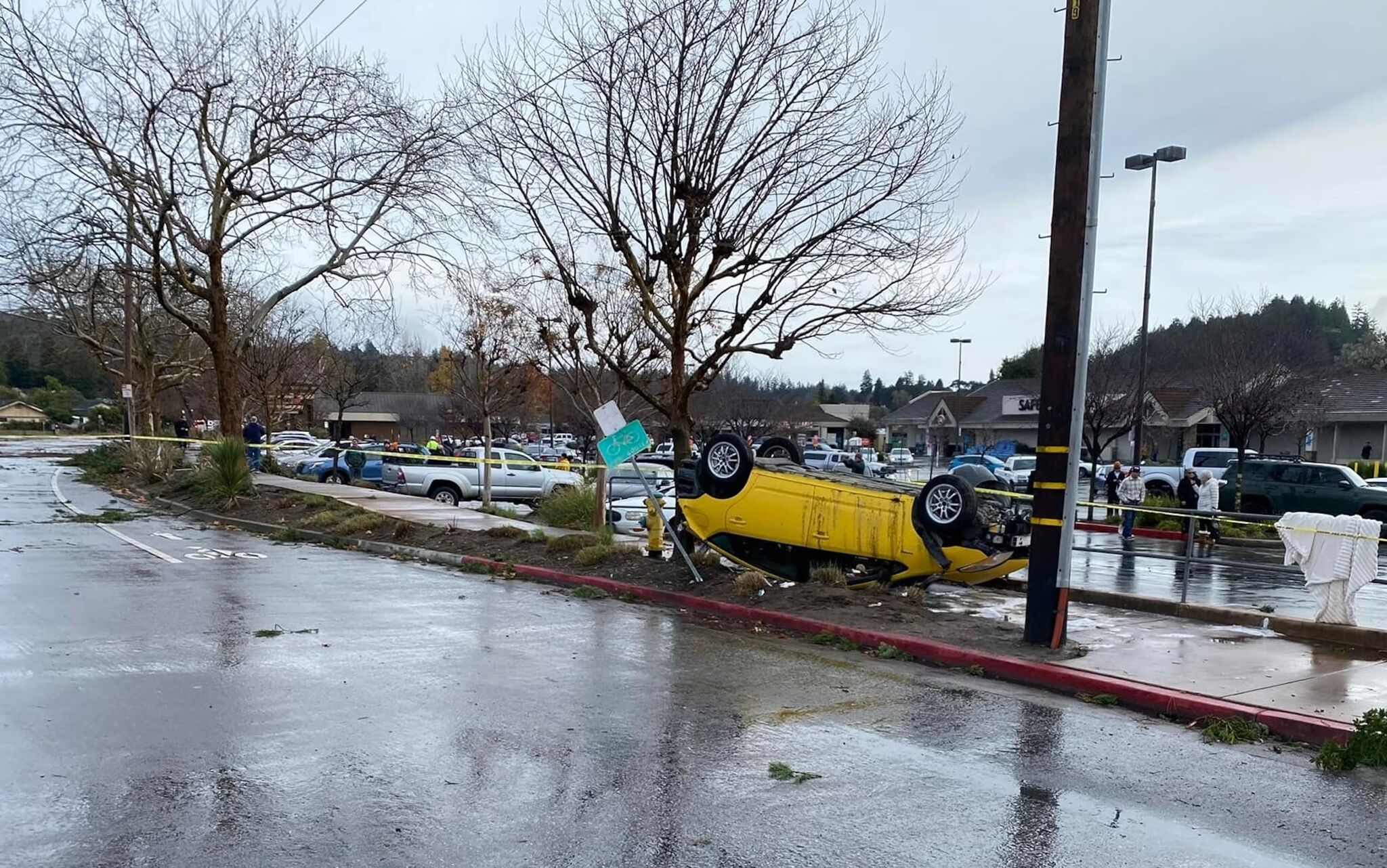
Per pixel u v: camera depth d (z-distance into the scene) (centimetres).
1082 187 866
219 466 2066
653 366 1875
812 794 525
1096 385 3397
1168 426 4019
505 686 723
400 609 1027
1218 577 1559
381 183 2081
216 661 758
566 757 567
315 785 506
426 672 754
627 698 706
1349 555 955
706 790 523
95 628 862
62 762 523
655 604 1128
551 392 3516
